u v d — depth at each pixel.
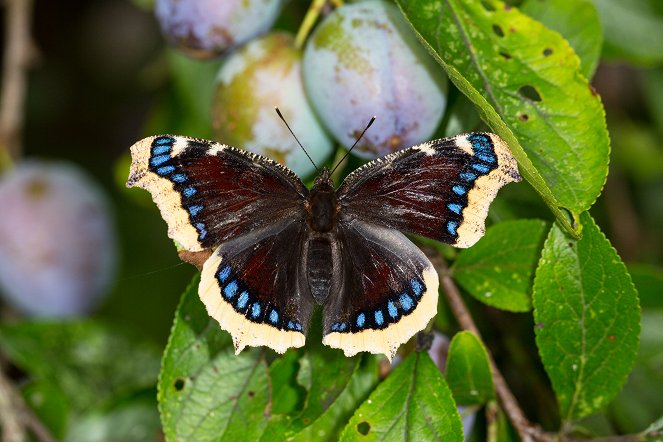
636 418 0.48
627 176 0.59
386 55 0.44
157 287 0.62
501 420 0.44
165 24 0.47
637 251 0.58
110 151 0.68
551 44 0.43
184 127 0.53
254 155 0.44
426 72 0.44
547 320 0.43
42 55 0.66
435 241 0.45
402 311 0.42
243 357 0.44
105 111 0.68
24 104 0.66
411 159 0.43
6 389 0.51
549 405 0.48
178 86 0.52
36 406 0.51
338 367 0.43
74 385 0.52
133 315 0.61
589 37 0.46
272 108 0.45
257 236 0.43
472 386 0.44
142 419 0.51
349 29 0.44
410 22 0.42
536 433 0.44
